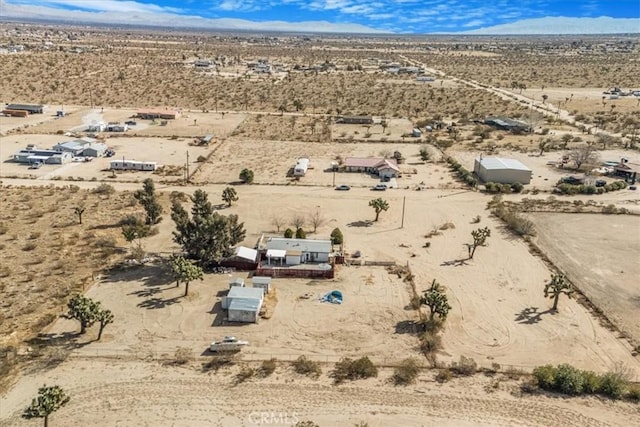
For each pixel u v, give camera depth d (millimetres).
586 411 39781
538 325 51094
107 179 92250
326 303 54188
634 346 48125
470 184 93875
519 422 38562
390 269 61750
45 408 35469
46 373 42469
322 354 46156
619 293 57562
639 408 40281
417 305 53656
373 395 41062
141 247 65750
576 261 65062
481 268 62562
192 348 46438
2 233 67688
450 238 71125
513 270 62219
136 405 39312
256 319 50438
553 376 42219
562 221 78188
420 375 43531
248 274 60250
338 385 42125
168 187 89000
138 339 47406
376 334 49219
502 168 93562
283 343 47531
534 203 85062
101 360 44375
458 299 55500
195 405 39500
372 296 55844
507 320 51875
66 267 59500
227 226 61938
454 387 42156
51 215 74938
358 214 79125
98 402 39500
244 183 91812
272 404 39812
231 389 41344
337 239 67125
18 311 50531
